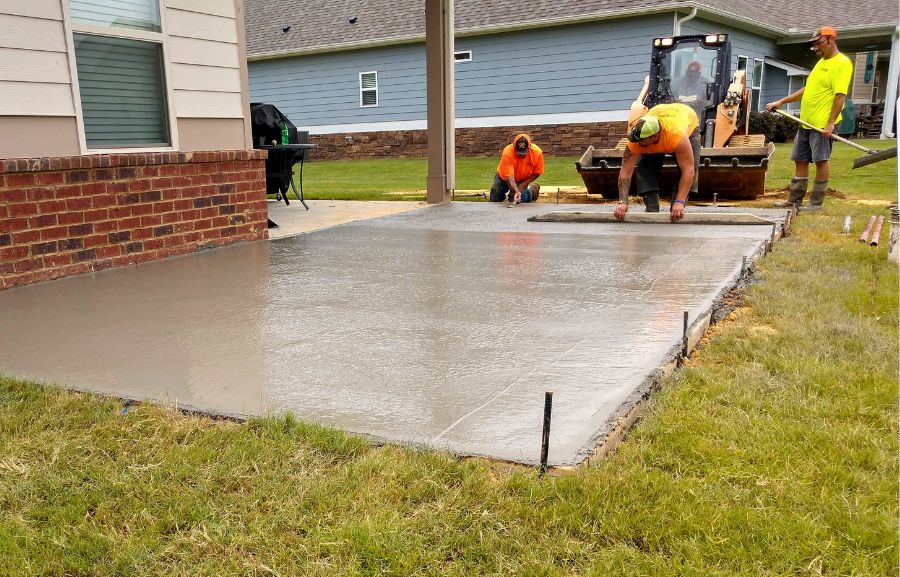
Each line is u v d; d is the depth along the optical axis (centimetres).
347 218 723
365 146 1927
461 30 1648
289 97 2019
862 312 327
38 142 423
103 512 169
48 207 427
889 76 1680
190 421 217
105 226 462
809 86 698
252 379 255
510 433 204
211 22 526
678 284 387
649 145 616
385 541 155
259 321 332
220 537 159
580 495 171
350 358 275
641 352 272
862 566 147
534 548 155
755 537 157
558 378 247
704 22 1548
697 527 160
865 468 186
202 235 534
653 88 932
